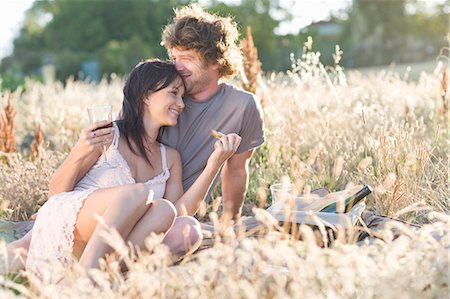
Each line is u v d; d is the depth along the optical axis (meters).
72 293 2.62
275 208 3.38
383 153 4.48
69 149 6.25
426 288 2.68
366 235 3.64
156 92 3.65
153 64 3.69
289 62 25.08
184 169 4.00
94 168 3.58
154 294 2.61
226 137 3.63
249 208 4.75
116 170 3.56
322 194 3.94
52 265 2.87
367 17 32.38
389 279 2.53
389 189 4.23
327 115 5.73
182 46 3.78
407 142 4.64
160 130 3.93
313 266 2.51
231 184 4.18
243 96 3.97
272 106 6.38
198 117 3.96
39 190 4.72
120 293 2.59
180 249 3.26
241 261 2.58
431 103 6.52
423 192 4.35
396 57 31.78
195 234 3.27
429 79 6.73
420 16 32.91
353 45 31.42
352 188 3.59
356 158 5.04
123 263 3.15
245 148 4.05
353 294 2.59
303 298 2.45
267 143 5.70
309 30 31.02
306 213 3.35
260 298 2.55
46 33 38.03
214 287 2.64
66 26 37.16
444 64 6.51
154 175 3.74
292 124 5.87
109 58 30.50
